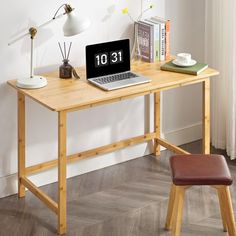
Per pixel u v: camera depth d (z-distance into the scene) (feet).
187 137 19.51
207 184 13.78
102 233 15.17
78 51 16.88
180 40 18.60
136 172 17.83
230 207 14.10
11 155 16.56
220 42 18.16
